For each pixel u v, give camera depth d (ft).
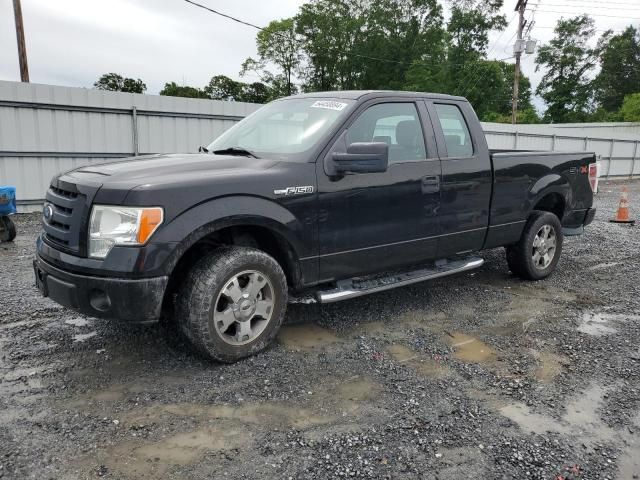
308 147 12.88
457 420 9.75
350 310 15.81
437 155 15.23
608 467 8.49
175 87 190.29
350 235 13.29
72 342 12.95
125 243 10.15
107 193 10.36
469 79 161.68
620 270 21.44
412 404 10.27
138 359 12.05
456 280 19.48
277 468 8.23
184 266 12.00
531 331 14.38
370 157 12.06
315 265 12.84
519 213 17.75
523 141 70.54
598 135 78.89
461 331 14.33
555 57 206.18
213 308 11.19
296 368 11.73
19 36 66.69
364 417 9.77
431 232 15.14
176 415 9.72
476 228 16.44
